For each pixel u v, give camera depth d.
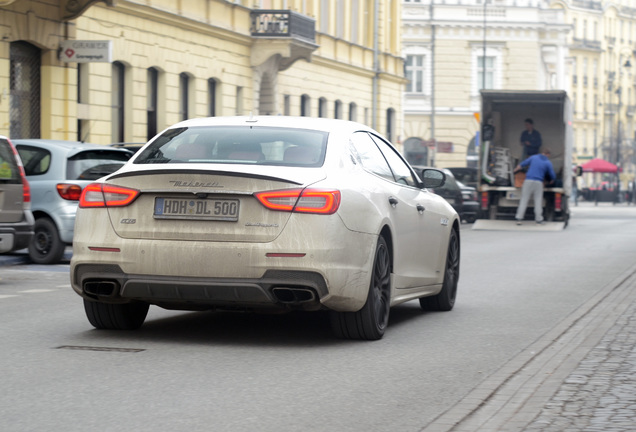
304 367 10.27
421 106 106.44
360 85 68.75
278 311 11.31
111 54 36.22
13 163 19.19
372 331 11.84
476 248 30.20
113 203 11.27
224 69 49.41
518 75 107.06
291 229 10.83
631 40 188.12
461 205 47.91
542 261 25.36
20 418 7.95
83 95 38.84
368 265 11.45
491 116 43.25
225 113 49.56
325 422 7.96
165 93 44.12
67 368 10.02
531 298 17.06
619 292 17.92
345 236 11.02
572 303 16.34
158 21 43.12
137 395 8.81
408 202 13.19
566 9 164.62
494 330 13.14
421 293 13.84
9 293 17.00
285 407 8.45
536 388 9.16
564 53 109.38
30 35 35.12
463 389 9.30
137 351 11.03
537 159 41.88
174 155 11.74
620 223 51.72
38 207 22.77
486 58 107.25
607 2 176.38
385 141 13.73
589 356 10.88
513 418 7.98
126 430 7.61
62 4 36.66
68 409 8.27
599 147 172.12
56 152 22.92
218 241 10.90
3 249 18.83
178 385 9.26
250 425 7.81
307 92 60.12
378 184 12.30
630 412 8.15
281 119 12.36
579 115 166.62
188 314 14.12
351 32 67.00
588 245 32.12
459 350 11.49
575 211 77.38
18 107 35.56
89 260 11.27
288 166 11.31
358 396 8.95
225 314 14.16
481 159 43.28
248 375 9.80
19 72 35.56
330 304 11.06
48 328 12.73
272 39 51.69
